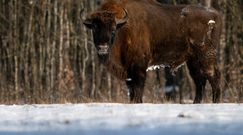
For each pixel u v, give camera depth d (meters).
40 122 25.39
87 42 88.25
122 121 24.91
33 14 85.31
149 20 51.34
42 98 69.19
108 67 49.03
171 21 52.75
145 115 27.88
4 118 28.20
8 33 85.62
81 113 29.75
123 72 49.78
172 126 23.02
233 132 21.39
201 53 54.00
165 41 52.44
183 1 86.94
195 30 53.62
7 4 86.56
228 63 87.62
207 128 22.42
